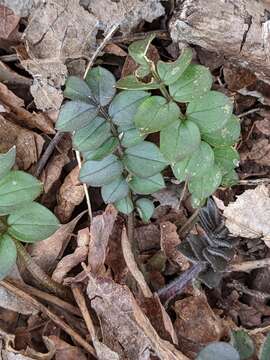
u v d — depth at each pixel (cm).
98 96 22
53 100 24
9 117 25
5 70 25
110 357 23
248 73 26
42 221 22
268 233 25
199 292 25
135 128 22
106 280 24
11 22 24
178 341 25
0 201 21
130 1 24
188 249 24
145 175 23
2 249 22
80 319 25
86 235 25
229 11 23
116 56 26
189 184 23
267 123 27
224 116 22
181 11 23
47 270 25
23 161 25
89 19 24
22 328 24
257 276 26
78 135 22
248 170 27
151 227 26
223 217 25
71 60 25
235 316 26
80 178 23
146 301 24
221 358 22
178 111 21
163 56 26
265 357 22
